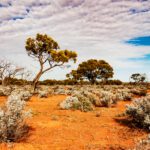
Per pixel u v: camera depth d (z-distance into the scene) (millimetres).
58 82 77875
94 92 26984
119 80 82938
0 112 8219
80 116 13164
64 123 11227
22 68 27812
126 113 12172
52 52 26703
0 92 23969
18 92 22859
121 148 7723
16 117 8344
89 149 7629
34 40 27641
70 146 7910
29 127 10148
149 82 67438
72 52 28891
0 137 7949
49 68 27812
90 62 64688
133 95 26438
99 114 13383
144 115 10734
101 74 65938
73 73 66875
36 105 17219
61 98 22688
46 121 11492
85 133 9609
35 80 27469
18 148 7449
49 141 8398
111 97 18438
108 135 9383
